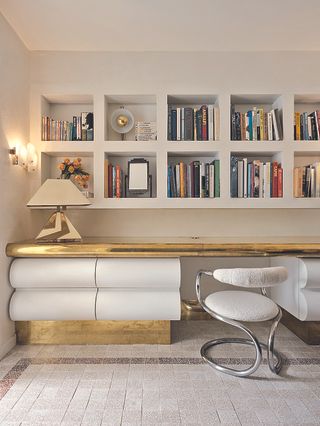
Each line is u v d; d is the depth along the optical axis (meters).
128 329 2.57
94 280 2.49
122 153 3.02
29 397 1.87
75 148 2.90
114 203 2.90
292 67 2.92
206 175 2.93
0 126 2.38
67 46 2.83
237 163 2.93
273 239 2.89
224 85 2.91
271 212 3.23
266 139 2.94
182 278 3.26
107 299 2.50
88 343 2.56
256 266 3.27
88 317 2.49
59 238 2.64
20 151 2.62
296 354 2.39
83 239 2.95
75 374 2.12
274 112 2.93
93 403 1.81
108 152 2.96
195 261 3.26
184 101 3.13
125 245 2.51
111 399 1.85
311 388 1.95
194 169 2.95
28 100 2.88
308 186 2.93
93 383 2.01
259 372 2.14
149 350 2.46
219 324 3.02
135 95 2.94
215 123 2.92
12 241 2.58
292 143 2.89
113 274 2.48
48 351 2.44
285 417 1.69
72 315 2.49
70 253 2.50
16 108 2.64
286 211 3.23
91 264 2.51
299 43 2.80
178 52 2.93
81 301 2.49
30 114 2.90
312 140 2.92
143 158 3.20
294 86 2.91
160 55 2.92
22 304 2.48
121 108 3.16
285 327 2.92
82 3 2.25
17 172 2.67
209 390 1.93
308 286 2.46
